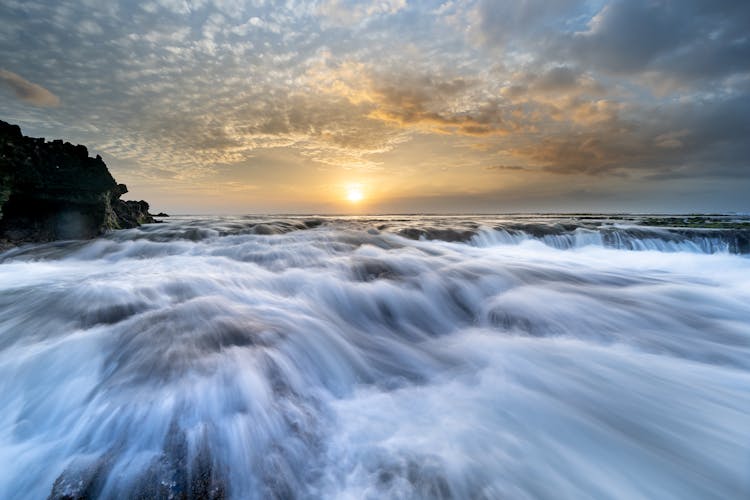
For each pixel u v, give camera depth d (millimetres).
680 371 5941
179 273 10617
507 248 20328
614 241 21453
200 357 5121
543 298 9602
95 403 4160
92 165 19703
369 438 4152
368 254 14555
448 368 6328
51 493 3066
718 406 4891
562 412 4742
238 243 17312
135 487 3154
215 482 3334
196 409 4094
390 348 7180
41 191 17359
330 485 3467
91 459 3453
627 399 5074
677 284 11648
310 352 6074
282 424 4180
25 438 3822
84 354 5211
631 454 3936
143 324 6301
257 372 4941
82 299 7758
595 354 6613
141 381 4520
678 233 21641
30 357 5105
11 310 7152
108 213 22031
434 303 9531
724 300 9664
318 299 9086
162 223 29172
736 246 20453
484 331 8062
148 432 3768
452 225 26516
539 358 6457
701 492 3441
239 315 7035
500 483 3490
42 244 17000
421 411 4805
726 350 6879
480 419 4586
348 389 5527
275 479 3494
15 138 16438
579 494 3404
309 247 15859
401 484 3451
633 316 8594
